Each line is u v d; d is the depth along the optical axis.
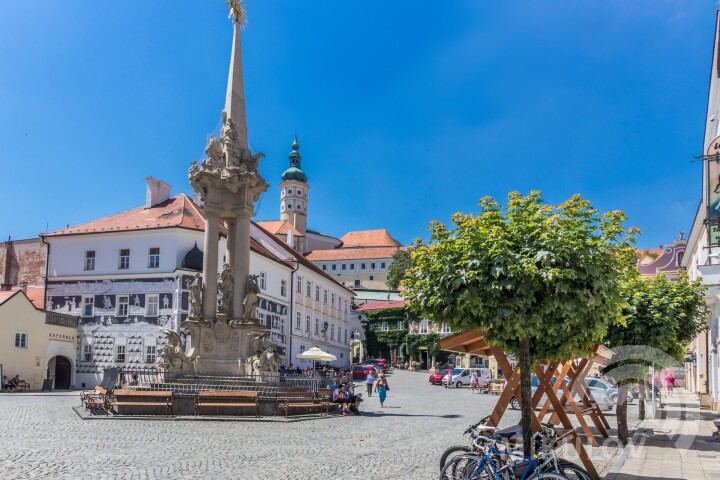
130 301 45.69
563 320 9.72
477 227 10.16
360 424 21.45
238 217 27.52
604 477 12.05
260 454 13.81
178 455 13.33
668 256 57.44
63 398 31.64
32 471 11.13
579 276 9.51
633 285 17.75
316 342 65.00
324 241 148.50
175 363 25.16
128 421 19.91
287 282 58.00
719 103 28.11
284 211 143.62
